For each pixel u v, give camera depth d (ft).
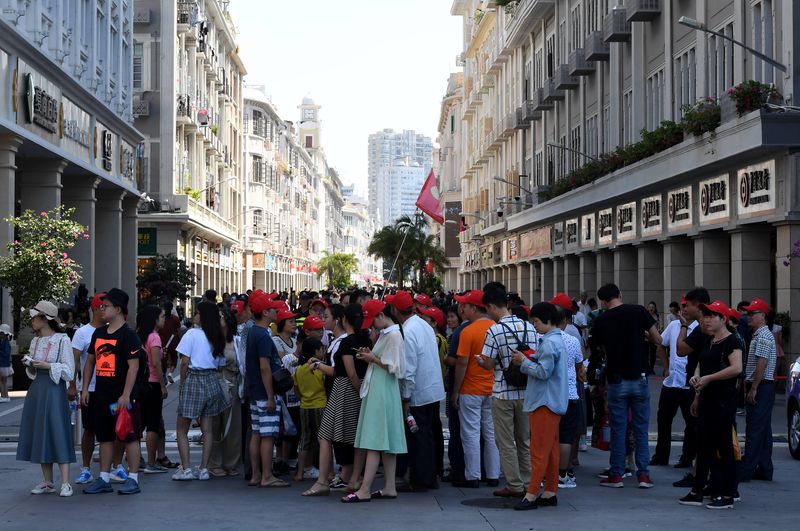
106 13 116.67
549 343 33.96
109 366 36.96
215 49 212.43
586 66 136.26
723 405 34.27
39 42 84.89
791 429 48.01
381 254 297.12
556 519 32.48
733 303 83.46
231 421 42.14
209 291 65.31
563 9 154.92
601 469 43.91
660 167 94.79
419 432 37.76
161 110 161.89
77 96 99.50
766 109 73.15
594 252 132.05
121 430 36.50
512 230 185.37
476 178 256.32
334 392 37.35
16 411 65.46
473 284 253.85
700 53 94.32
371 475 35.68
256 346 38.70
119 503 35.27
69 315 56.85
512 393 36.14
